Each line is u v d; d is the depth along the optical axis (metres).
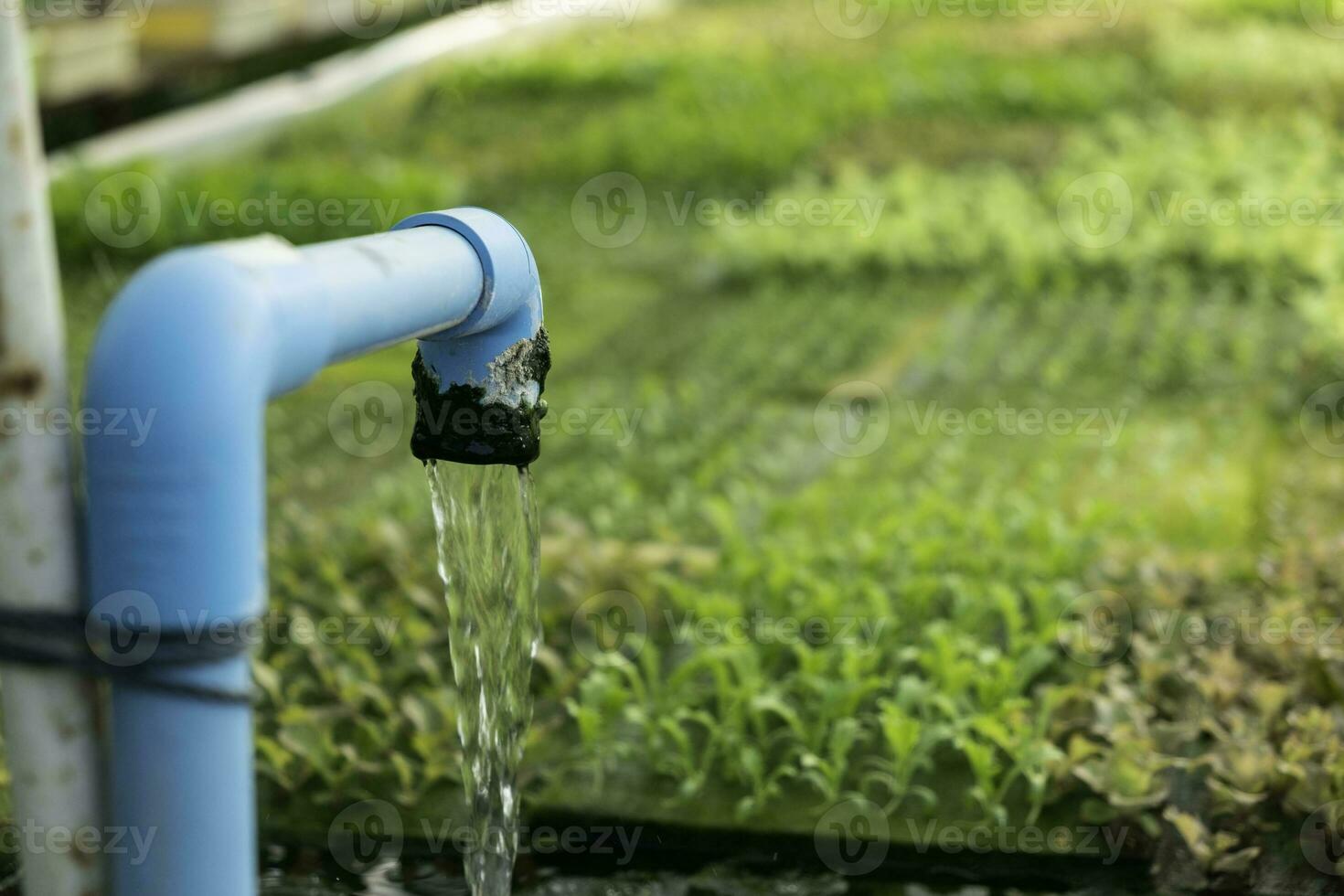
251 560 1.94
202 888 1.98
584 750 5.08
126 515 1.85
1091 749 4.81
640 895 4.53
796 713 5.40
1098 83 17.28
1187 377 9.38
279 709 5.40
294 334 1.98
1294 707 5.25
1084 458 8.20
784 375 9.80
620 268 12.43
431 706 5.18
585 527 7.20
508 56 19.62
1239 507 7.42
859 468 8.12
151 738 1.92
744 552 6.40
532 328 2.70
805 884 4.61
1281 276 11.02
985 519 6.63
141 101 16.62
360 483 7.93
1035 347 10.09
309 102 17.17
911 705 5.11
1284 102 16.56
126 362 1.83
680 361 10.15
